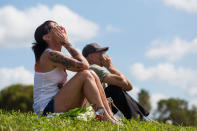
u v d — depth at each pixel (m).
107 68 5.74
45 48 4.52
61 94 4.05
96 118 3.86
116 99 5.11
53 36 4.50
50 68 4.25
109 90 5.19
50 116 3.82
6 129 2.89
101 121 3.77
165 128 3.99
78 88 4.01
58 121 3.43
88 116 3.79
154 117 5.34
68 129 3.12
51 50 4.27
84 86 3.99
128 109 5.04
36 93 4.30
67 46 4.47
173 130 3.91
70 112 3.77
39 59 4.51
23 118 3.42
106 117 3.89
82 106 4.20
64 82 4.36
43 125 3.17
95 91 3.95
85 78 3.99
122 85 5.28
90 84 3.96
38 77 4.29
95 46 5.79
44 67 4.27
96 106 3.90
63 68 4.32
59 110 4.02
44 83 4.23
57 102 4.04
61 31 4.54
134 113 5.04
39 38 4.49
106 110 4.10
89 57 5.79
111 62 5.81
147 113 5.28
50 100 4.15
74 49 4.44
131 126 3.81
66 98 4.02
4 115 3.69
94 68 5.38
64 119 3.54
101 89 4.16
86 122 3.60
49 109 4.05
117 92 5.13
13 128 2.95
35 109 4.29
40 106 4.20
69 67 4.20
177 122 5.05
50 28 4.50
